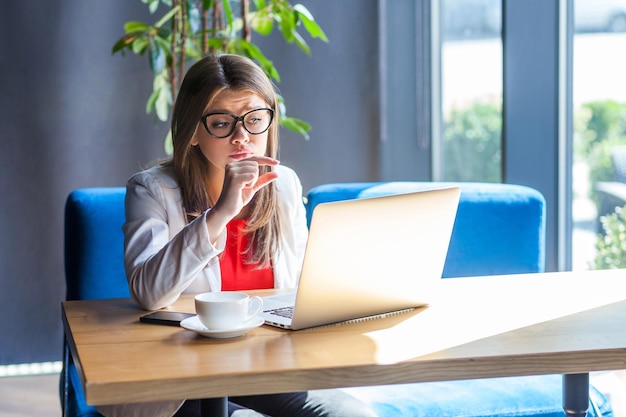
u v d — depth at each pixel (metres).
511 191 2.37
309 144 3.90
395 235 1.50
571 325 1.46
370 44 3.90
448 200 1.55
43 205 3.64
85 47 3.63
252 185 1.70
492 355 1.28
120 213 2.22
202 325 1.44
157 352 1.31
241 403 1.75
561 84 3.01
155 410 1.45
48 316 3.68
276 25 3.81
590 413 1.90
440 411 1.92
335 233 1.42
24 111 3.59
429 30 3.89
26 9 3.55
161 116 3.35
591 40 2.84
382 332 1.44
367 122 3.94
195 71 1.82
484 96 3.41
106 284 2.18
